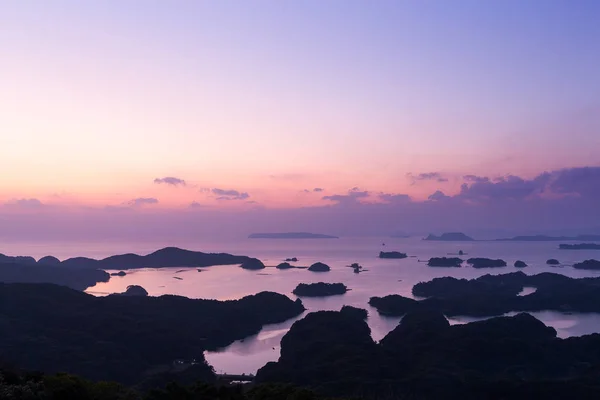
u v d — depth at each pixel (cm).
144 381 9344
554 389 8362
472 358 10362
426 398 8188
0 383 3891
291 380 9175
